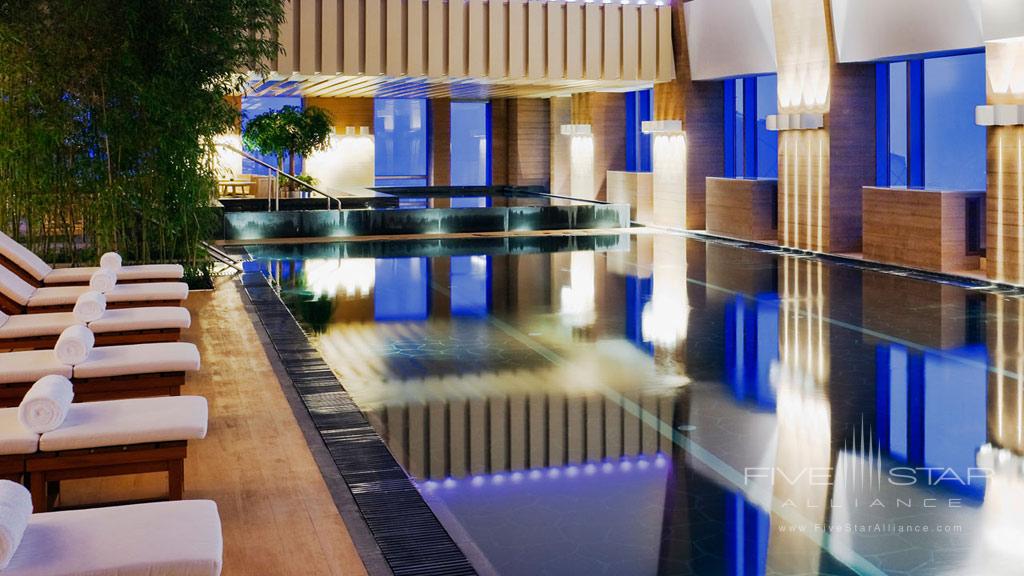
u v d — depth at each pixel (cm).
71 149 1077
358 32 1791
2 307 749
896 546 431
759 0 1720
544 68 1927
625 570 409
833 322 996
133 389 545
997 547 429
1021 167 1193
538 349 871
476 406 681
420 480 527
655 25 1994
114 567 278
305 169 2683
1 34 1023
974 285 1248
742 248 1709
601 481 525
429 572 394
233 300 1087
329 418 627
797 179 1667
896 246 1446
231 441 575
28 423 407
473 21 1866
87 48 1041
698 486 516
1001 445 584
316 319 1015
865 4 1457
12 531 268
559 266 1457
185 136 1089
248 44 1123
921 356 831
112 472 421
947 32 1309
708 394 712
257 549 415
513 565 416
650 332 948
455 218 1964
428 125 2892
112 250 1095
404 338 920
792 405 681
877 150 1639
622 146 2416
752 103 2005
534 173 2780
